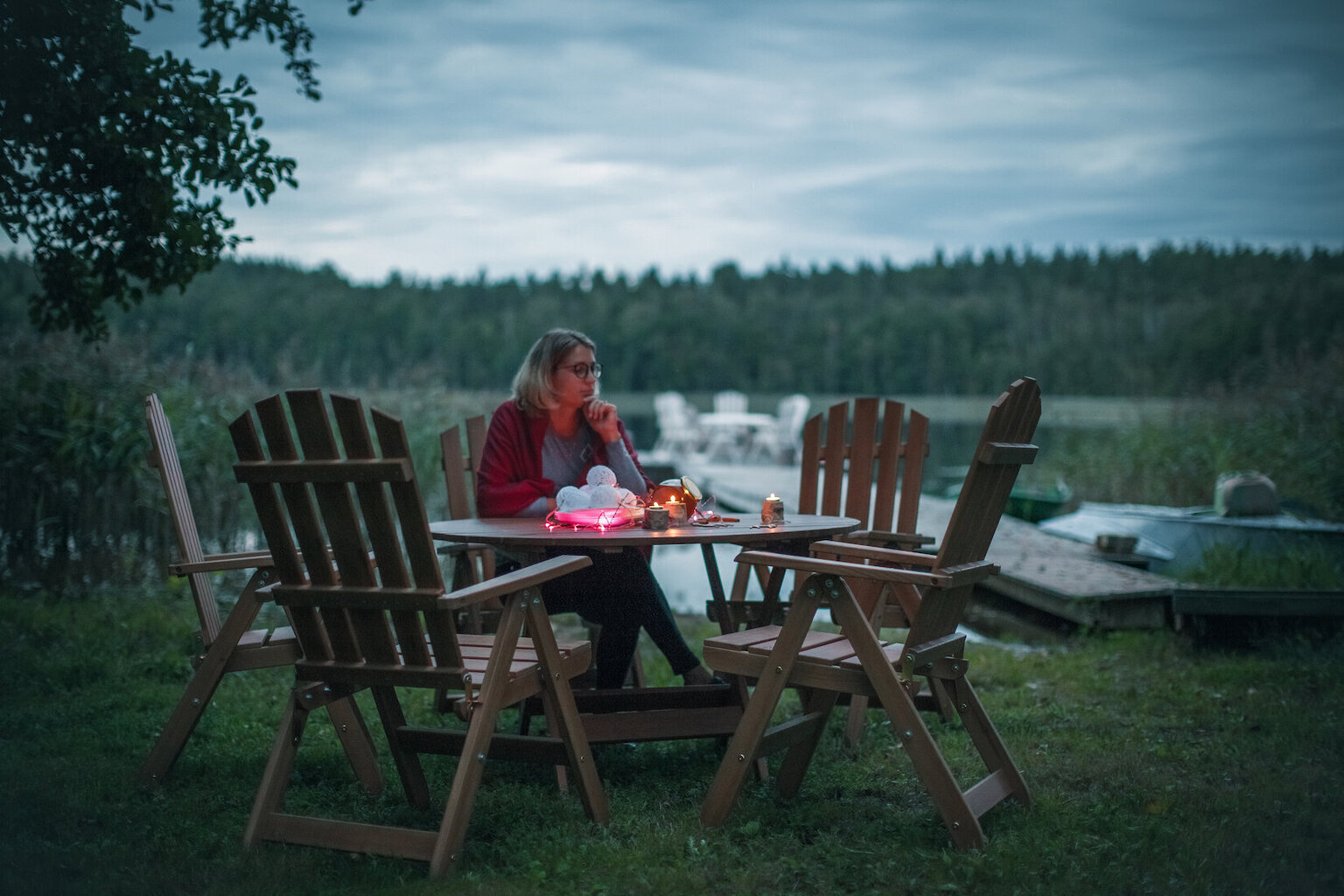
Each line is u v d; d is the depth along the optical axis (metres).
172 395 7.33
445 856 2.43
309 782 3.17
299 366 11.68
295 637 3.12
